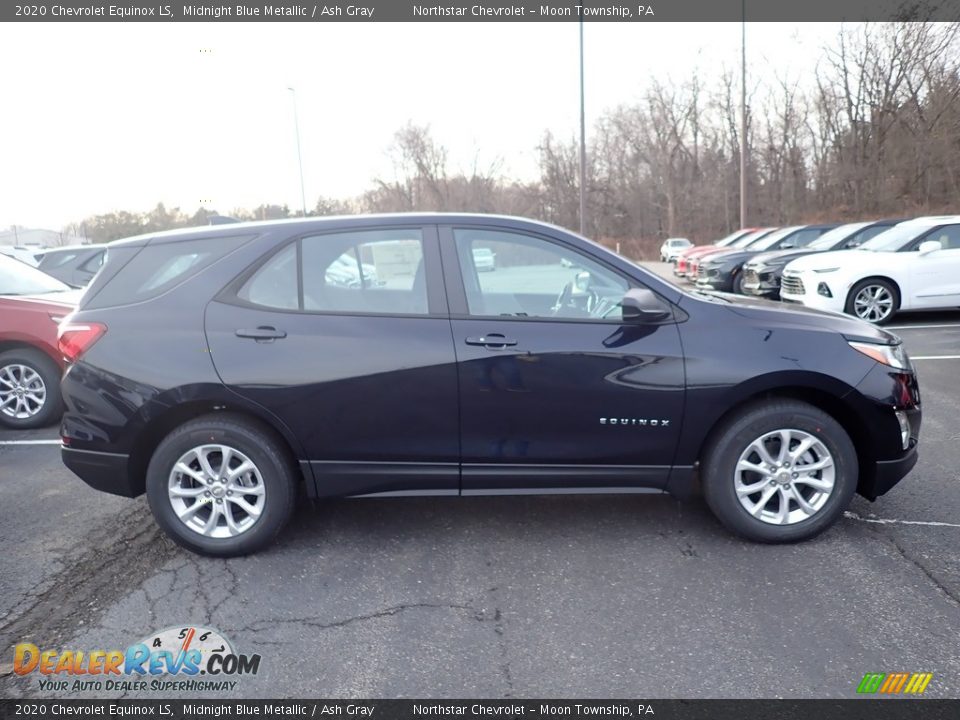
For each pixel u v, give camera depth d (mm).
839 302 10289
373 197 49031
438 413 3402
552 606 3029
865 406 3381
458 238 3521
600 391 3377
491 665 2637
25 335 5996
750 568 3303
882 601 2986
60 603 3146
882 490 3541
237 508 3580
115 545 3727
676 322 3424
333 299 3467
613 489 3549
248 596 3168
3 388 6113
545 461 3457
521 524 3869
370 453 3451
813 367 3340
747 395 3381
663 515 3941
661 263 38938
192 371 3369
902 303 10250
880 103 33000
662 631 2818
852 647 2676
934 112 29188
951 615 2871
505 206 49938
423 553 3551
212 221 5242
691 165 49125
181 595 3191
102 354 3443
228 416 3467
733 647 2697
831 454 3422
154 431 3510
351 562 3469
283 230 3549
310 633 2873
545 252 3518
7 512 4211
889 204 32406
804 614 2906
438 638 2816
